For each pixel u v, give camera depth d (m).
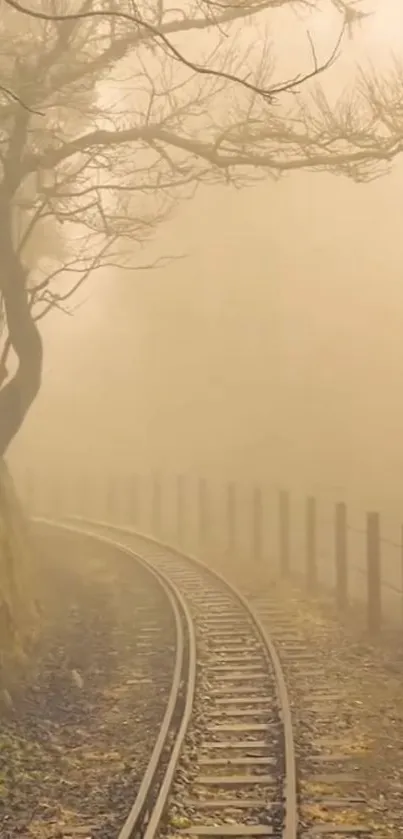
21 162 17.94
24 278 19.14
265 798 9.48
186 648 16.23
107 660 16.33
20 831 8.99
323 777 10.16
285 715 12.00
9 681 14.11
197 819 8.95
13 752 11.45
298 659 15.98
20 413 19.67
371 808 9.34
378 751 11.25
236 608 19.98
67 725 12.76
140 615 19.84
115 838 8.65
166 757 10.77
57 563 23.42
